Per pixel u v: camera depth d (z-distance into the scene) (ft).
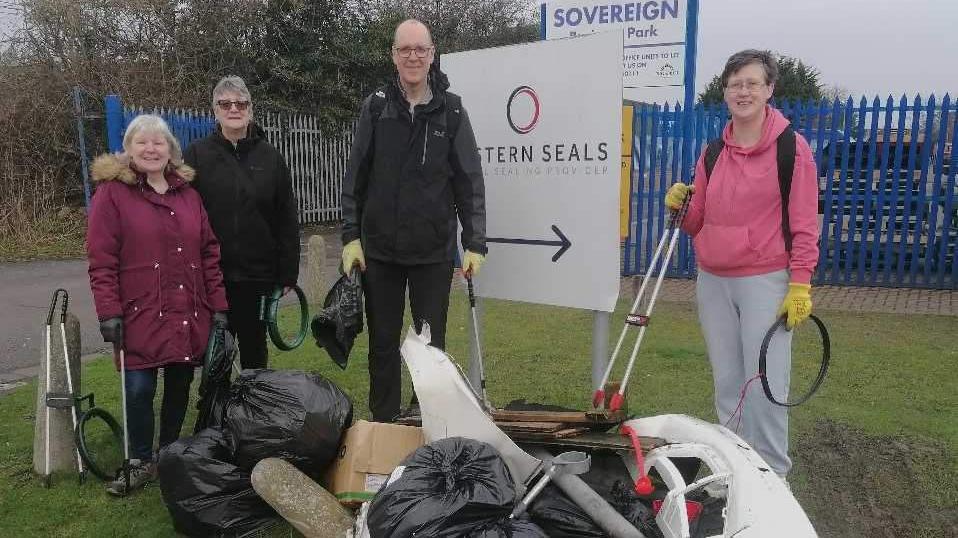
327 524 9.77
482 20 85.15
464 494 8.20
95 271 11.92
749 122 10.85
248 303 14.69
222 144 14.01
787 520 7.53
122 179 12.07
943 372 19.36
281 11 57.21
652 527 8.90
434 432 9.96
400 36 11.93
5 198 43.88
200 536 10.76
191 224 12.66
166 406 13.19
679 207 11.59
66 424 12.93
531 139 13.61
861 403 16.96
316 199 57.93
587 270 13.21
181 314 12.48
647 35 33.78
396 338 13.41
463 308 28.22
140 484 12.50
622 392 10.84
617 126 12.46
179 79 50.72
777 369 10.99
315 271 29.04
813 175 10.65
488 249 14.58
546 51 13.14
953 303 29.09
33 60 47.88
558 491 9.59
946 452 14.02
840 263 34.22
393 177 12.42
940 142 30.73
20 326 24.77
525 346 22.40
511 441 9.71
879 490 12.55
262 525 10.83
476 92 14.28
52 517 11.43
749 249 10.93
